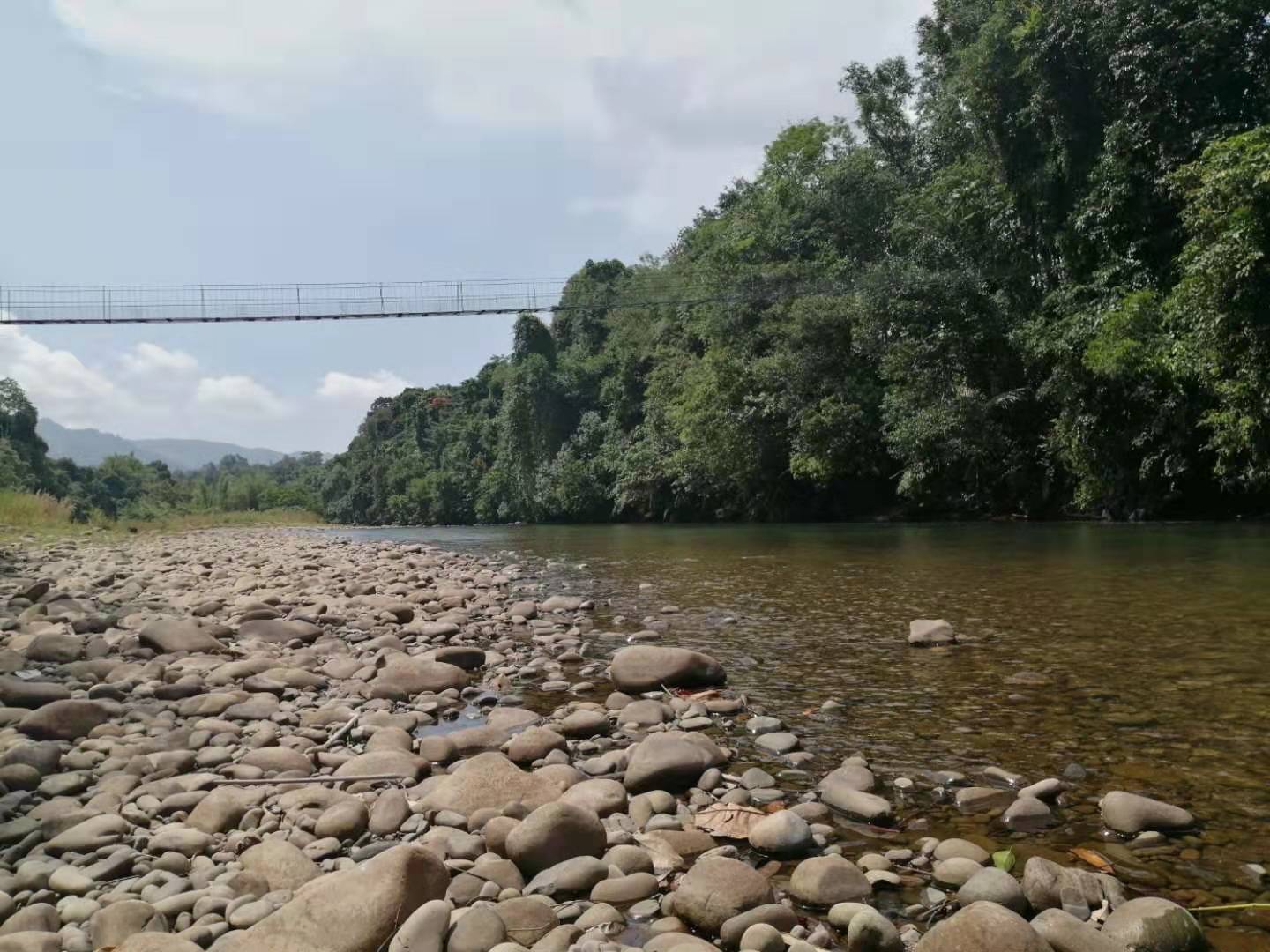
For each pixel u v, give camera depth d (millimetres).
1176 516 19547
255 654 6438
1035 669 5273
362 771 3928
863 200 31344
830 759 3912
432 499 76250
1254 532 14828
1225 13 17188
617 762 4008
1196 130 17672
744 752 4094
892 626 7059
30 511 25109
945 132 24766
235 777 3891
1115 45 18719
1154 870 2688
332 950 2363
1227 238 13711
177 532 30469
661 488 39719
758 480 32281
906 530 20656
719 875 2631
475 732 4457
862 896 2621
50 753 3961
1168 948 2211
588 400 59031
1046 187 20547
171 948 2287
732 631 7176
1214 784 3344
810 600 8719
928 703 4711
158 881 2855
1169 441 18203
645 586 10461
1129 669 5133
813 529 23188
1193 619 6578
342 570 13055
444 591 9992
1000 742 3973
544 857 2969
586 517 48438
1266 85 17234
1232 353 14430
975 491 24734
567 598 9148
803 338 28500
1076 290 19672
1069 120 19844
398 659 5844
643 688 5379
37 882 2848
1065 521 20984
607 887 2764
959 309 22984
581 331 68125
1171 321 16562
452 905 2676
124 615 7824
